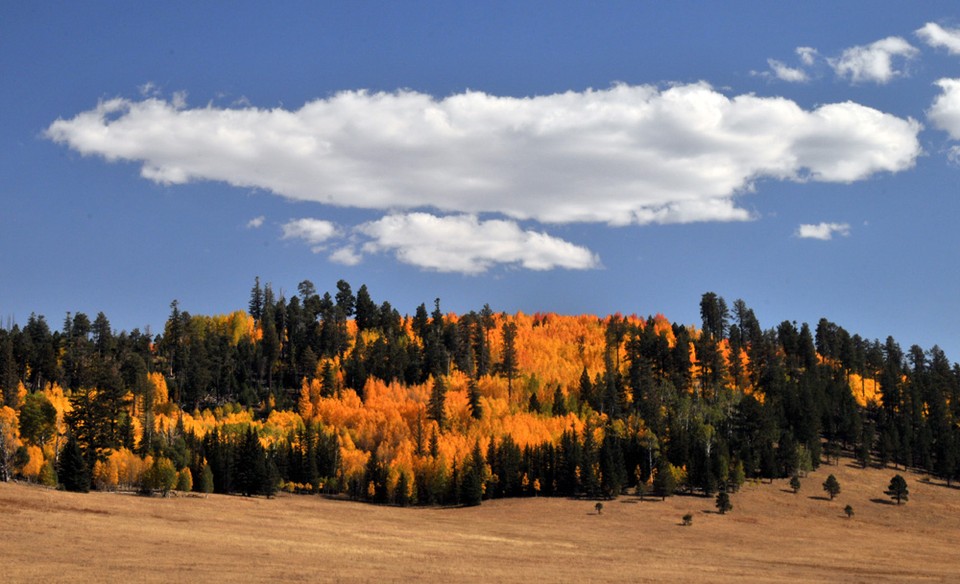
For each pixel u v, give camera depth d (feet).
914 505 526.57
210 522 346.13
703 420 641.81
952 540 433.07
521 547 335.88
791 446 586.86
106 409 515.91
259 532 323.98
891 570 308.19
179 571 211.61
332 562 246.68
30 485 422.82
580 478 561.84
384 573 230.27
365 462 622.54
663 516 479.41
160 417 647.15
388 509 524.11
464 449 618.85
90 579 193.98
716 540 398.62
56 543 241.96
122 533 275.80
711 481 537.65
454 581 222.69
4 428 479.00
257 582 202.59
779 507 509.76
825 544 395.55
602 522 459.73
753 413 609.01
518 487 577.43
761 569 296.10
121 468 506.48
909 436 645.51
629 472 579.48
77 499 362.33
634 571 268.00
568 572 256.11
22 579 189.88
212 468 553.23
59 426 581.12
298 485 601.21
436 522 452.35
